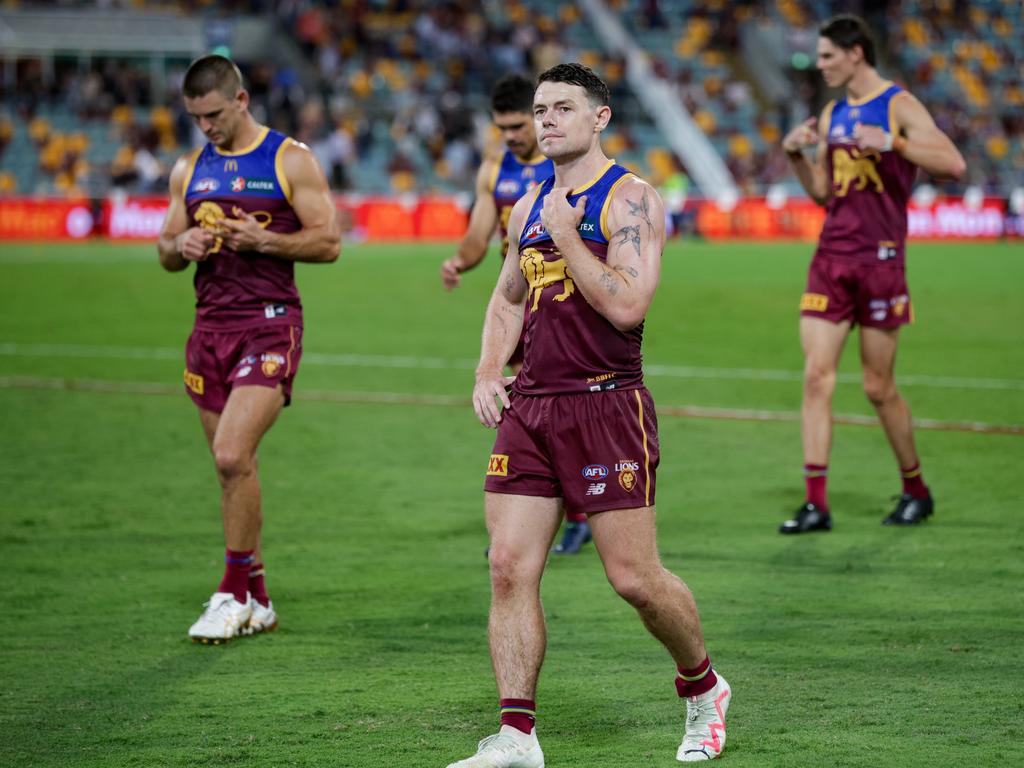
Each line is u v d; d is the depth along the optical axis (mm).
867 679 15688
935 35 142000
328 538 23078
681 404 35812
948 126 127688
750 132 127375
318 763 13328
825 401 23391
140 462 29172
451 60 125750
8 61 114750
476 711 14875
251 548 17969
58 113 111500
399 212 101125
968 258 85062
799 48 131500
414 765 13258
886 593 19375
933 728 14031
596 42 133000
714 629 17750
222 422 18047
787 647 16953
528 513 13258
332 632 18047
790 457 29422
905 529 23203
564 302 13102
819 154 24203
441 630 18078
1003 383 38938
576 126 13094
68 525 23859
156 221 97500
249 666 16609
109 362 43438
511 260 13992
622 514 13078
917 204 104688
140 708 15062
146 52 116812
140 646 17453
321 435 32062
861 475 27656
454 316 55969
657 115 125312
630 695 15414
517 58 126500
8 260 78500
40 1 118688
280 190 18891
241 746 13836
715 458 29312
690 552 21828
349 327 52281
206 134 18953
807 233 106875
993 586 19641
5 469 28422
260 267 18562
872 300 23297
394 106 120375
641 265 12844
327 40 125625
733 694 15227
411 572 20984
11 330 50750
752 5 140875
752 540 22594
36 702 15281
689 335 49938
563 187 13039
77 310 56781
